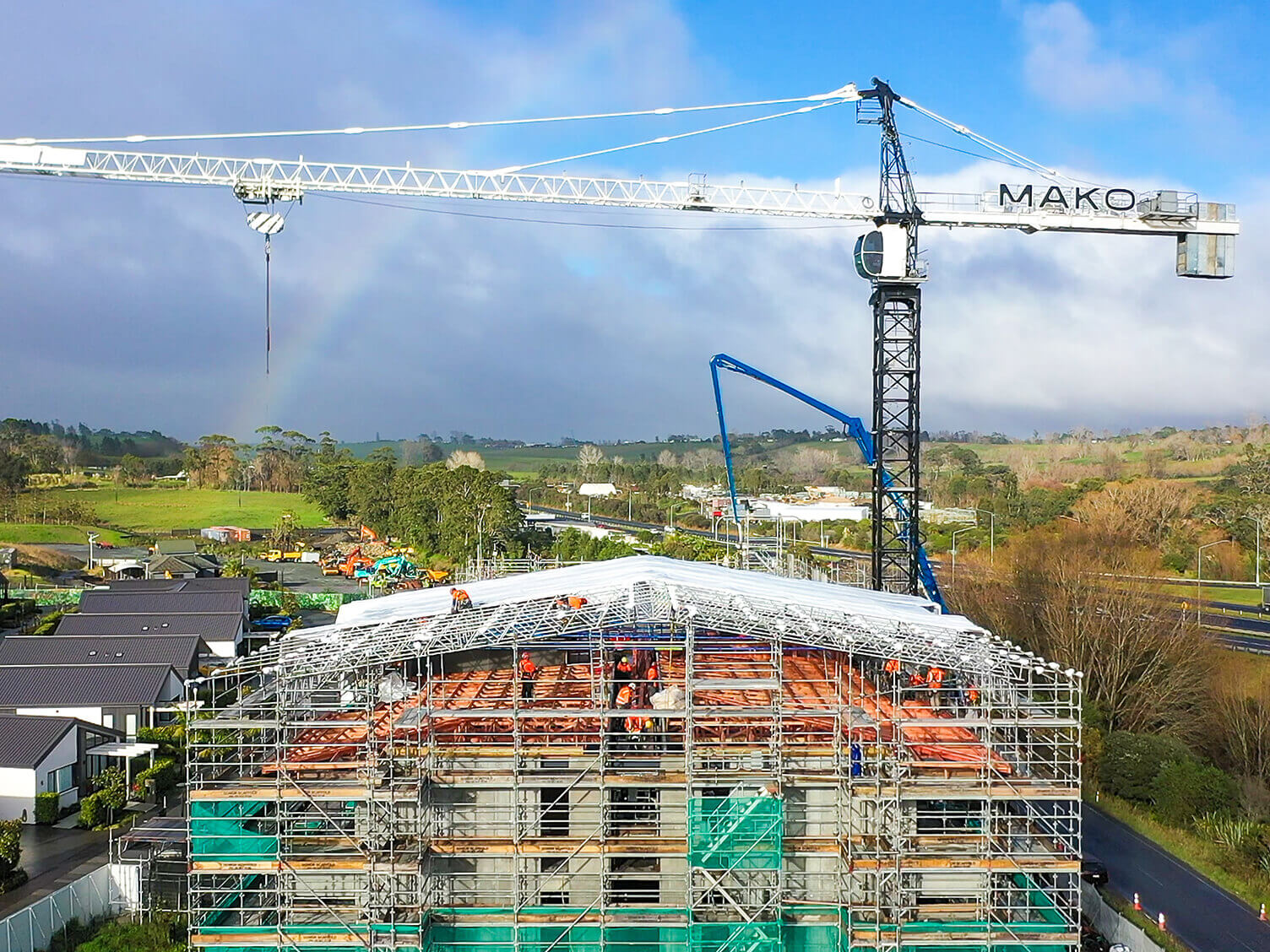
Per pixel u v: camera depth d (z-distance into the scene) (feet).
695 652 147.95
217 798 112.78
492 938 116.88
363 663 118.73
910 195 259.19
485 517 455.63
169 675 221.46
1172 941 137.69
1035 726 112.98
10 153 263.49
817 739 121.19
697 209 279.69
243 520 648.79
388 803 112.68
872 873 113.91
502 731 122.72
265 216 274.57
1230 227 271.28
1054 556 326.65
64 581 433.89
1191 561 415.85
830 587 166.71
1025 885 127.54
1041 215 265.54
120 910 141.90
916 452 250.37
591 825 120.57
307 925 115.24
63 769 182.60
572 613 119.85
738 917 113.80
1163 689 242.37
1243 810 188.03
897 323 251.39
